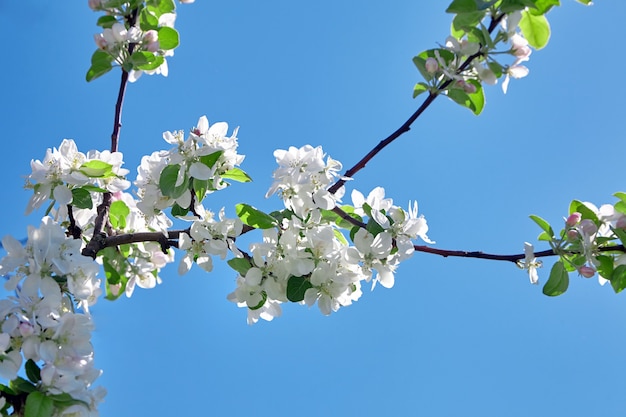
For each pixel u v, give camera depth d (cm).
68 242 145
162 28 158
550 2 146
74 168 152
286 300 154
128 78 161
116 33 156
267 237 153
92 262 145
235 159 154
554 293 153
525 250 153
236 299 156
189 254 156
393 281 153
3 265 143
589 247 151
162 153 153
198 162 152
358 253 152
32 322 139
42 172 151
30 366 139
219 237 155
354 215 158
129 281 162
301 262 151
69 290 144
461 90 148
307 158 154
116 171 156
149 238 156
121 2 157
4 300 140
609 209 153
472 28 147
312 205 153
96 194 160
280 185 154
